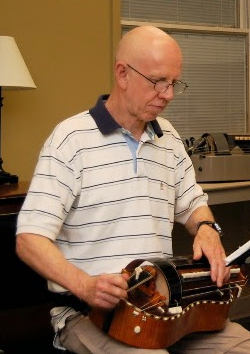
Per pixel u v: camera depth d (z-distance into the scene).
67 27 3.20
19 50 3.00
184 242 3.71
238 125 4.14
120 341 1.65
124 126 1.86
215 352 1.78
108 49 3.36
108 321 1.64
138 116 1.82
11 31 3.02
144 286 1.67
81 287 1.59
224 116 4.12
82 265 1.80
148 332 1.59
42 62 3.12
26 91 3.08
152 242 1.84
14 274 2.36
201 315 1.74
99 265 1.79
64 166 1.76
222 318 1.80
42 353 2.92
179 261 1.78
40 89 3.13
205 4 4.00
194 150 3.22
